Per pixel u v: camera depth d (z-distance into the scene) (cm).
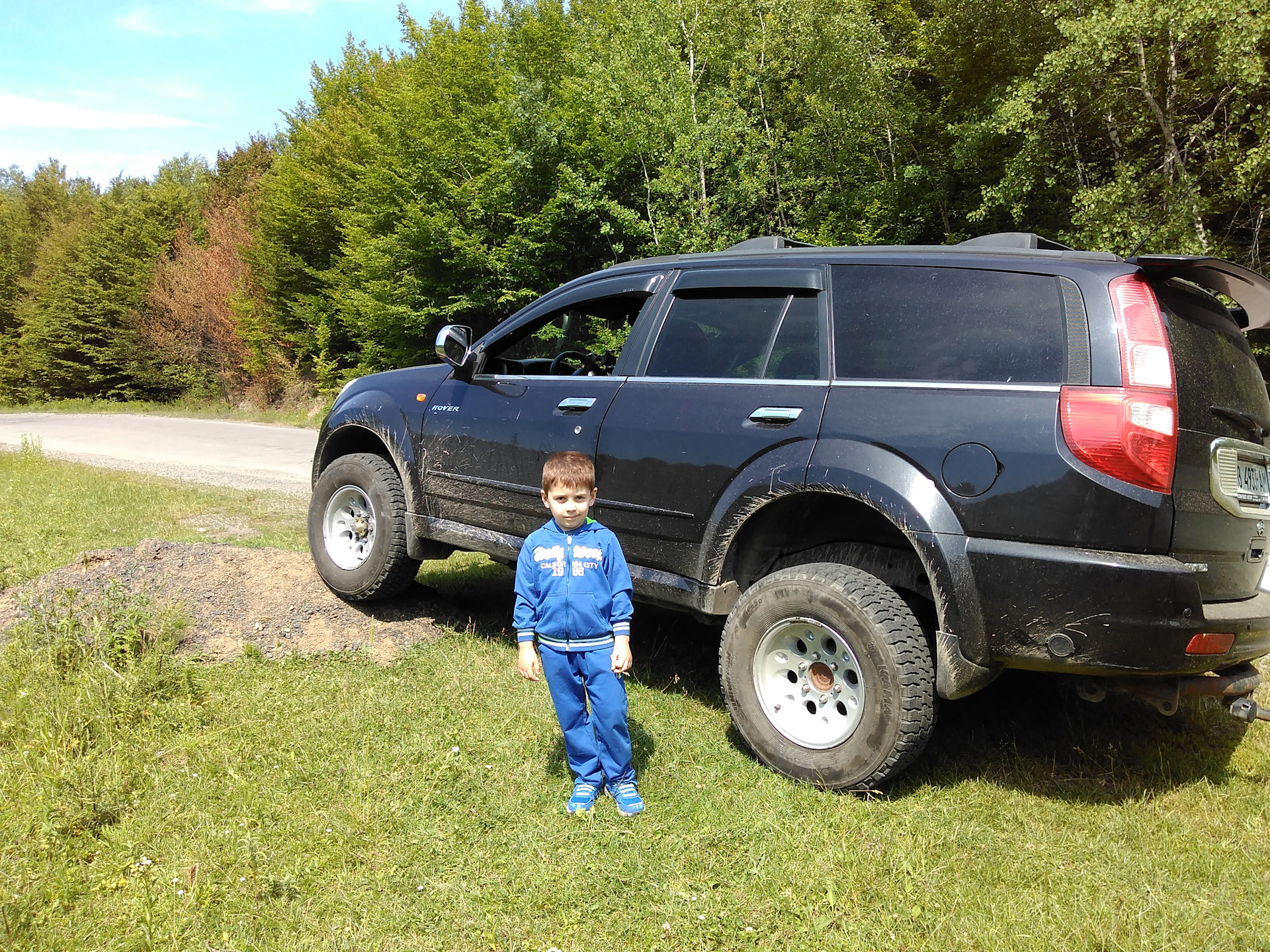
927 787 309
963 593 284
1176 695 284
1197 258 267
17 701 346
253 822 277
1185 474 271
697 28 1792
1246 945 226
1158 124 1273
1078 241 1248
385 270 2238
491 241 2056
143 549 515
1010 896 245
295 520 893
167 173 5322
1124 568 261
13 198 6581
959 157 1428
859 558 341
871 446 306
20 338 4131
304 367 3102
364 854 263
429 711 365
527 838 272
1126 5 1088
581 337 462
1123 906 240
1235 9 1016
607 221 1867
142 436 2128
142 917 229
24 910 229
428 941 226
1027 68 1419
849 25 1553
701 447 351
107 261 3847
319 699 375
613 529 385
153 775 303
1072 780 318
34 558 632
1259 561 317
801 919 236
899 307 323
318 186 2931
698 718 375
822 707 317
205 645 431
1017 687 402
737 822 283
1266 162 1084
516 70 2161
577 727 300
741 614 329
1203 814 292
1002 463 280
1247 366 320
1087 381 273
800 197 1788
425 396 478
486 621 504
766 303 360
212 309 3375
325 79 3309
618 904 241
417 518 470
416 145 2059
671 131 1700
